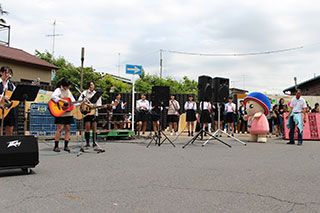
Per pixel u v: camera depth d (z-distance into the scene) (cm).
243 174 481
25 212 297
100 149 741
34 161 466
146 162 587
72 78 2088
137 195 359
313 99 1720
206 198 350
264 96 1072
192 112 1261
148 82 3447
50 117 1079
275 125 1409
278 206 324
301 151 790
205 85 941
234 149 813
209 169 519
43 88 1332
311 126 1255
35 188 385
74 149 785
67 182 418
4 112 596
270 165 566
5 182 416
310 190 388
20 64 1744
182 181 430
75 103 728
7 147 448
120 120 1223
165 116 1617
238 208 316
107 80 2436
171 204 327
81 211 302
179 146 875
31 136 476
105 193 366
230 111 1282
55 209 306
